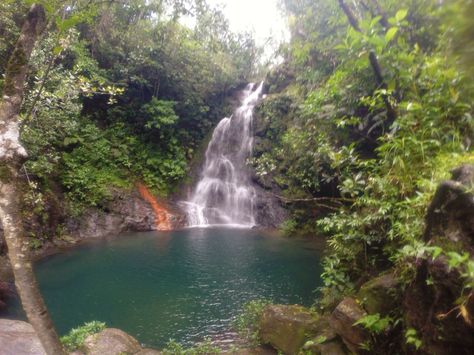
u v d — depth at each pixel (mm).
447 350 1963
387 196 3309
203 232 12102
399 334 2730
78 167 11953
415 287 2322
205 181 15539
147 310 5984
